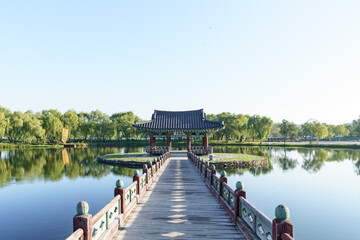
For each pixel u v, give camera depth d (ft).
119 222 22.88
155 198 34.24
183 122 110.11
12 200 47.65
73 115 259.39
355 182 64.64
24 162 105.29
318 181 65.98
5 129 192.34
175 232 21.90
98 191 55.01
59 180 67.10
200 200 33.14
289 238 12.26
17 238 30.83
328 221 36.86
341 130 345.31
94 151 169.27
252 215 19.58
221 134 267.18
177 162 84.12
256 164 100.68
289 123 239.91
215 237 20.79
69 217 38.22
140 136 311.68
